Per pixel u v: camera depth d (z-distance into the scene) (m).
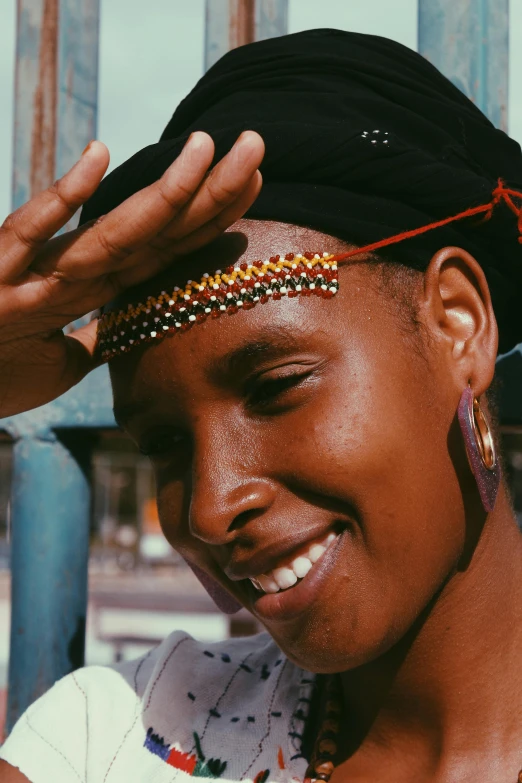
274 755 1.22
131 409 1.15
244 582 1.17
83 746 1.30
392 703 1.19
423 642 1.15
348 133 1.10
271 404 1.07
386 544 1.06
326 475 1.04
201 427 1.09
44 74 1.64
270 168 1.10
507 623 1.17
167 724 1.28
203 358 1.07
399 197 1.12
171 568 14.40
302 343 1.05
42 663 1.60
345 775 1.20
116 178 1.17
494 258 1.21
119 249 1.02
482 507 1.15
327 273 1.06
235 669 1.35
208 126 1.17
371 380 1.06
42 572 1.61
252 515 1.08
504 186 1.23
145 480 15.82
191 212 1.00
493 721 1.15
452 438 1.12
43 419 1.61
